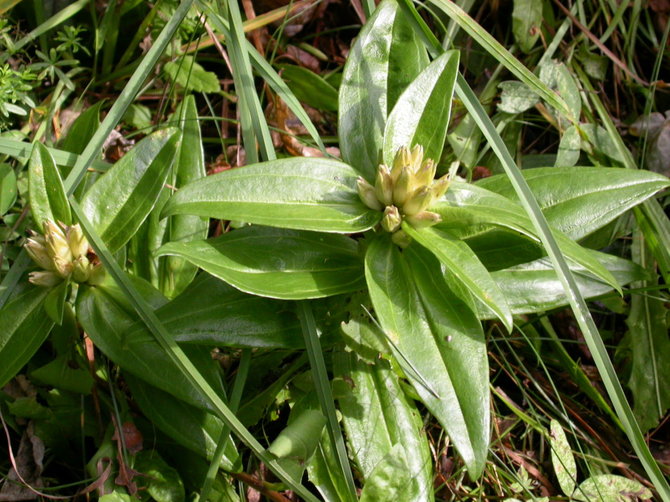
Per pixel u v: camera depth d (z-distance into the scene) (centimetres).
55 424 43
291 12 60
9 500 42
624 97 62
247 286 37
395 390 43
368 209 40
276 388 44
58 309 40
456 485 45
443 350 38
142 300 38
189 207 38
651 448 50
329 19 62
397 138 41
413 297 39
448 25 60
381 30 45
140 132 55
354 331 42
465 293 39
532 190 43
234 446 41
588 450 49
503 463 46
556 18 62
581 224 42
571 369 50
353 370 43
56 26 56
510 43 62
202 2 47
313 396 43
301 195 40
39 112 52
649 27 62
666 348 51
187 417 41
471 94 42
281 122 57
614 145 58
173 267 46
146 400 42
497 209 40
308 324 39
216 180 39
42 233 42
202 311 40
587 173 43
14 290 42
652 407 50
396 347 37
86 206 42
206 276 41
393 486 41
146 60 43
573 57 61
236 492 43
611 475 46
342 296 43
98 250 39
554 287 44
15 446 44
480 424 36
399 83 45
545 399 50
